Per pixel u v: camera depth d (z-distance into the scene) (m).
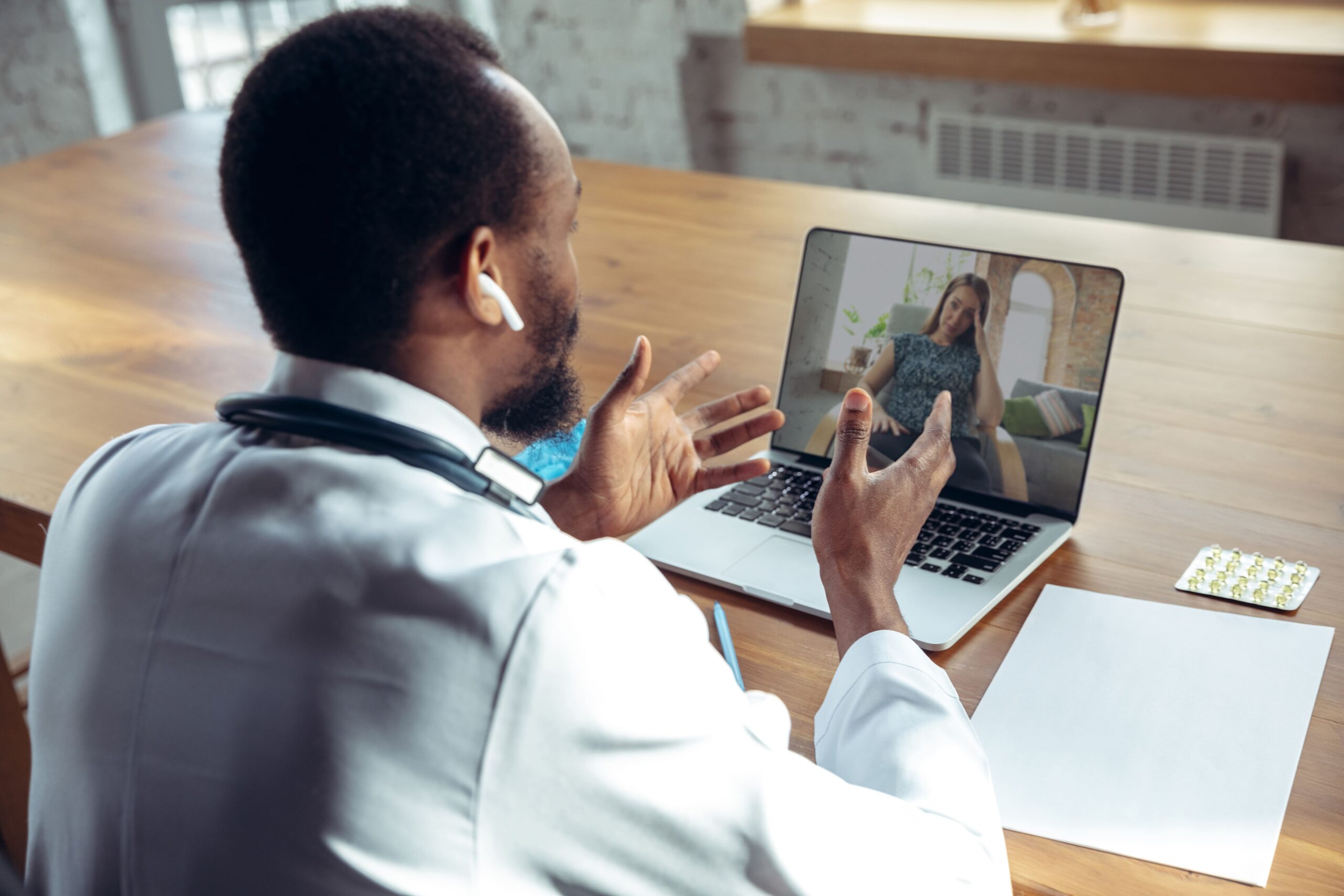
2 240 1.90
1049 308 1.05
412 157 0.58
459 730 0.54
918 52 2.97
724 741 0.59
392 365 0.64
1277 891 0.69
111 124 3.49
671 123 3.58
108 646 0.60
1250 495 1.08
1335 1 2.83
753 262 1.67
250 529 0.59
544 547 0.60
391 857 0.54
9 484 1.19
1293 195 2.87
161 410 1.33
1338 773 0.77
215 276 1.72
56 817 0.63
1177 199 2.95
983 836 0.66
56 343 1.52
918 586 0.97
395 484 0.59
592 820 0.56
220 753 0.56
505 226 0.63
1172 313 1.44
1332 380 1.27
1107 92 2.98
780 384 1.20
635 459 0.96
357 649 0.55
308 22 0.62
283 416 0.62
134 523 0.62
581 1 3.50
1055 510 1.05
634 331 1.49
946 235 1.70
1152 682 0.86
